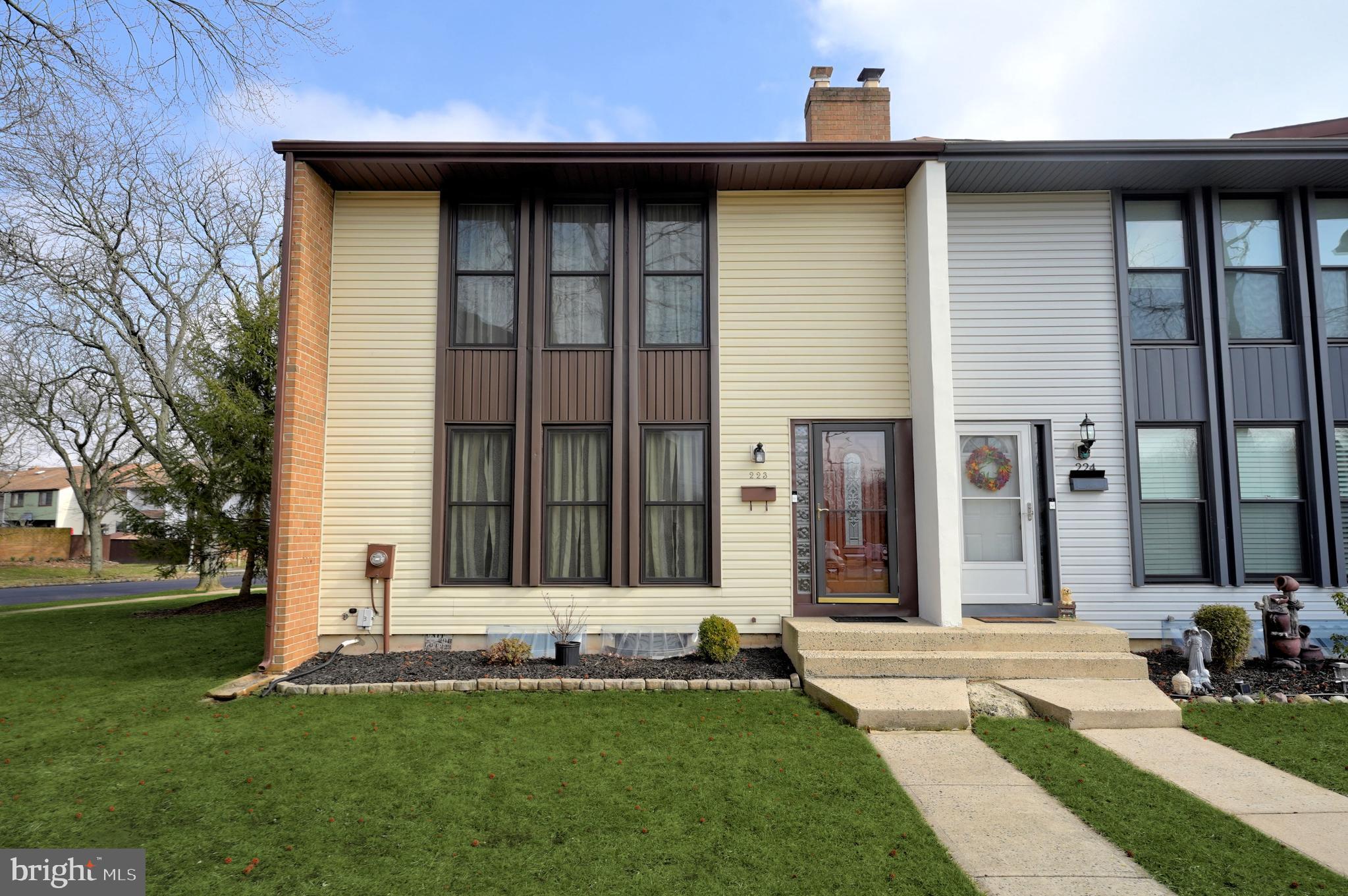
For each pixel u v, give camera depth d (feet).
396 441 25.57
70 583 84.33
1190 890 10.59
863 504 25.94
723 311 26.35
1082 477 25.72
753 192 26.73
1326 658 23.15
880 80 31.91
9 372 65.46
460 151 24.00
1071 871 11.14
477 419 25.75
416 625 25.07
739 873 11.09
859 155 24.41
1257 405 26.05
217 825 12.59
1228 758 15.90
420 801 13.53
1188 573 26.05
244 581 45.50
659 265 26.61
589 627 25.12
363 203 26.25
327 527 25.20
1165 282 26.84
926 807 13.50
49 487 161.58
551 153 24.18
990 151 24.30
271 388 44.45
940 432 23.84
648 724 17.94
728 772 14.98
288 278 23.48
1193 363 26.35
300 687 20.66
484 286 26.35
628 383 25.91
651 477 25.94
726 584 25.45
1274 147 24.02
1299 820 12.92
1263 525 26.00
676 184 26.23
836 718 18.42
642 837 12.21
